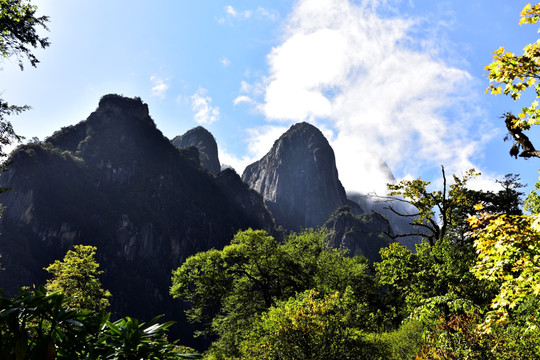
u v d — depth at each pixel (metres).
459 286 11.59
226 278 30.03
